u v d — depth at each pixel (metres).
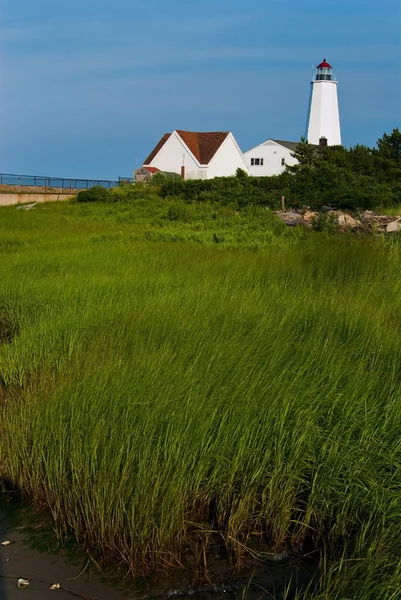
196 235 18.70
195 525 5.33
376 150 41.62
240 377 6.36
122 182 53.47
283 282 11.02
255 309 8.84
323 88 71.19
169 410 5.82
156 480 5.25
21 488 5.99
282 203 27.20
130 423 5.80
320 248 13.79
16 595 4.78
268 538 5.36
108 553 5.19
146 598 4.80
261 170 62.31
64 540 5.41
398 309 9.43
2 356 8.41
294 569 5.07
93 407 6.05
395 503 4.96
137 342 7.77
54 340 8.57
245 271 11.94
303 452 5.54
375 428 5.78
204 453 5.48
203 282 10.93
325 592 4.40
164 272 12.12
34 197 43.50
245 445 5.57
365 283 10.81
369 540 4.87
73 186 54.31
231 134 60.34
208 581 4.95
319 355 6.95
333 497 5.30
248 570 5.07
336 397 6.03
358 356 7.20
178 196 34.28
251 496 5.37
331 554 5.11
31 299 10.43
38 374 8.02
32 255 14.62
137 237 18.64
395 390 6.29
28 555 5.23
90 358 7.47
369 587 4.38
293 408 5.89
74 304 10.01
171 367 6.66
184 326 8.20
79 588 4.88
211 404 5.89
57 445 5.88
